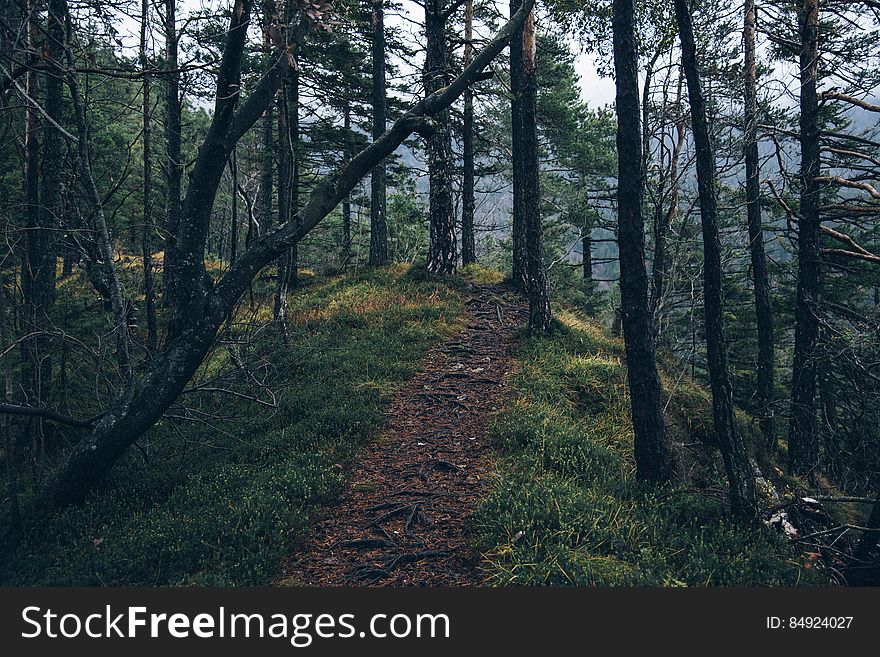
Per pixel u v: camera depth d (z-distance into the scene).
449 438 9.42
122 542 6.57
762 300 15.81
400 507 7.21
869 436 10.73
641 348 8.16
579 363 12.23
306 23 7.46
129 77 7.14
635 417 8.24
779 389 20.34
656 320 13.16
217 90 7.53
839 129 16.55
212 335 8.16
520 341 14.04
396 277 19.45
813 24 13.55
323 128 22.47
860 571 7.11
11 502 7.06
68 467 7.74
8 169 11.29
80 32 8.50
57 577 6.00
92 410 11.07
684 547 6.43
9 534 7.03
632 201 8.12
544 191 27.20
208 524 6.67
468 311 16.61
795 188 14.98
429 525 6.84
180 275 8.01
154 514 7.28
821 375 15.49
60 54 9.18
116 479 8.38
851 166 13.31
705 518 7.45
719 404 7.66
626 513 6.95
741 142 12.20
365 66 24.42
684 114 12.61
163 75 7.57
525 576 5.41
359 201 28.02
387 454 8.91
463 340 14.29
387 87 25.06
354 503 7.48
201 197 7.93
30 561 6.45
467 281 19.33
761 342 15.89
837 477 12.27
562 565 5.55
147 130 12.51
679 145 13.23
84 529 7.20
